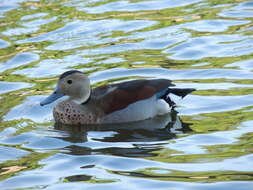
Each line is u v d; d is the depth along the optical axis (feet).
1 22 71.26
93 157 39.32
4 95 52.49
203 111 47.03
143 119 47.42
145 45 62.49
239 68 54.60
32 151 41.11
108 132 44.96
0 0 78.74
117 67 57.21
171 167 36.86
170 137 42.55
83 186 34.73
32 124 46.80
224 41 61.46
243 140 40.52
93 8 74.64
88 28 68.03
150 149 40.40
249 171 35.58
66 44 64.23
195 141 41.22
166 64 57.21
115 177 35.78
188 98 49.60
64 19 71.10
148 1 76.23
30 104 50.29
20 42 65.41
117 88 48.29
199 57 58.34
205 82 52.42
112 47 62.54
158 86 48.21
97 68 57.26
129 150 40.40
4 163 39.11
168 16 70.38
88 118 47.21
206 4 73.87
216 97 49.08
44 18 71.77
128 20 69.67
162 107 48.11
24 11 74.64
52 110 50.19
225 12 70.08
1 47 64.39
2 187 35.35
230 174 35.35
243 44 60.18
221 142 40.60
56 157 39.70
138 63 57.82
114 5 75.31
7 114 48.39
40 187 34.99
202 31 64.80
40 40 65.67
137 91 47.73
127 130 45.14
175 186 34.17
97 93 48.96
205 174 35.55
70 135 44.45
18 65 59.52
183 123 45.14
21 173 37.24
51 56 61.16
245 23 66.03
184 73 54.75
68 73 48.26
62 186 34.94
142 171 36.52
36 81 55.42
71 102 47.83
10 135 44.21
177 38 63.41
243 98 48.29
